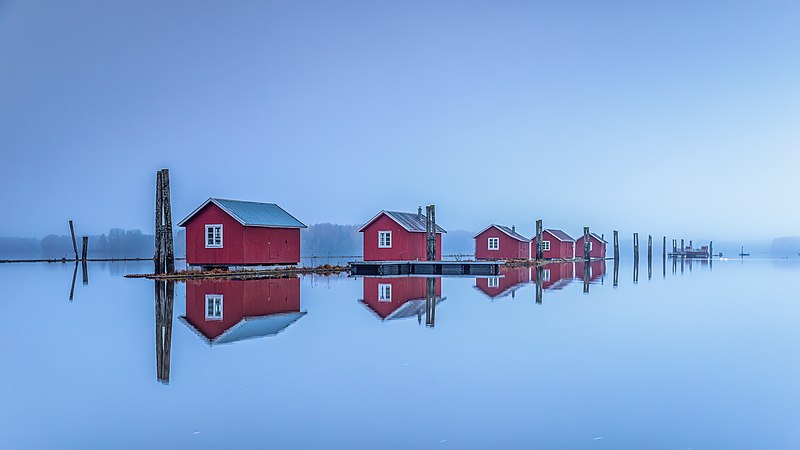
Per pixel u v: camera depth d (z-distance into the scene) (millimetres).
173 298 24312
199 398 10016
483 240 69688
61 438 8344
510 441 8172
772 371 11836
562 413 9266
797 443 8078
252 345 14172
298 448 7984
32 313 19922
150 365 12203
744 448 7922
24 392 10375
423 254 54312
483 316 19234
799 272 54594
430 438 8297
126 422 8922
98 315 19344
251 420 8992
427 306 21922
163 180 37688
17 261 73688
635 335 15922
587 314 20109
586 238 77125
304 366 12094
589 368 12031
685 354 13438
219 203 40344
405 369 11867
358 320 18141
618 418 9047
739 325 18047
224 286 30016
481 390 10445
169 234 37844
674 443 8094
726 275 48031
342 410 9414
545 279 39125
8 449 7980
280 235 43531
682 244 125375
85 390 10508
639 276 44688
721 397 10070
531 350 13719
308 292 27188
